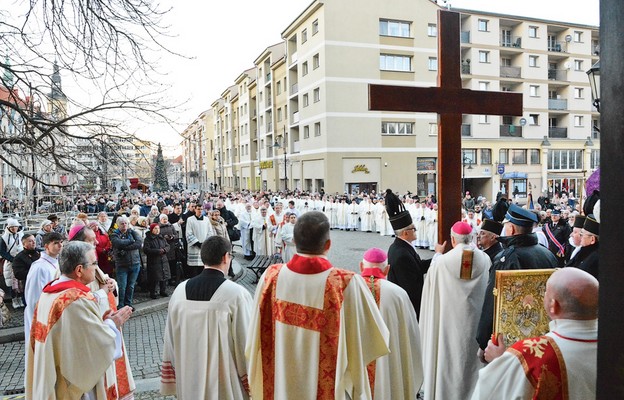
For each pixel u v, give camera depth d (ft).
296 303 8.77
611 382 3.76
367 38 111.55
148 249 31.37
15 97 27.02
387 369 10.51
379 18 112.37
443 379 13.30
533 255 11.87
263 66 160.97
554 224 31.55
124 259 28.45
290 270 9.02
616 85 3.66
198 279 11.33
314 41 114.21
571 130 137.08
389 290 10.79
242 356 11.04
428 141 118.32
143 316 28.68
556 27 134.10
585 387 6.01
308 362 8.64
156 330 25.77
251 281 38.22
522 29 129.80
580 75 137.18
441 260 13.51
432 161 119.14
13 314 28.71
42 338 10.45
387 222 68.03
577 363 6.06
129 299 29.07
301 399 8.64
